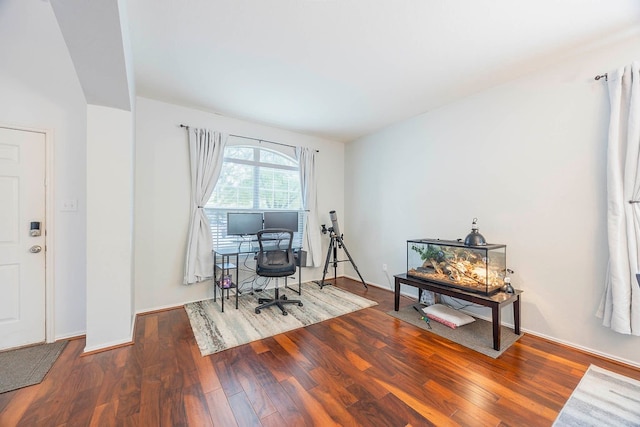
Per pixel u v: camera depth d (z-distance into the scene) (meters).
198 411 1.50
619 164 1.95
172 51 2.15
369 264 4.32
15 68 2.17
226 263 3.24
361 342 2.34
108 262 2.19
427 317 2.83
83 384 1.72
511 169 2.62
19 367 1.90
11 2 2.16
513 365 1.97
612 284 1.95
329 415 1.49
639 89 1.87
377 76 2.54
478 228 2.88
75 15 1.21
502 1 1.62
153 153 3.07
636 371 1.89
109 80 1.77
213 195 3.55
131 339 2.29
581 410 1.52
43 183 2.27
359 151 4.55
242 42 2.04
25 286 2.21
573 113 2.23
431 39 2.00
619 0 1.60
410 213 3.67
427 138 3.43
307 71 2.45
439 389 1.71
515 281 2.58
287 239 3.71
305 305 3.27
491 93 2.77
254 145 3.84
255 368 1.93
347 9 1.70
